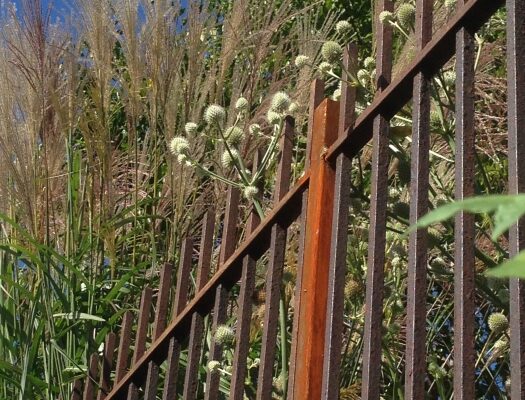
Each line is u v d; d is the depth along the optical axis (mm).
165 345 2707
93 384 3283
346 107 2023
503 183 3381
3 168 4043
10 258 4051
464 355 1434
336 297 1884
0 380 3637
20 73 4078
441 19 3131
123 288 3945
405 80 1794
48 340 3693
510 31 1455
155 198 4098
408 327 1603
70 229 3977
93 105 4438
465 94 1580
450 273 2344
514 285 1303
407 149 3002
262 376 2102
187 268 2727
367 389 1693
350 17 5992
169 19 4273
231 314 3865
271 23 4457
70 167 4078
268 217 2225
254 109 4293
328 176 2023
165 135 4125
